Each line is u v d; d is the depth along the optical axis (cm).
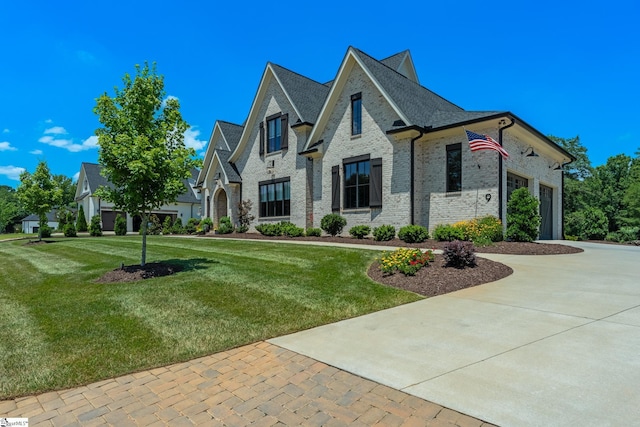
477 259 959
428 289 730
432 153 1623
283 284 778
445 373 355
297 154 2120
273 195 2298
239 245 1541
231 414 297
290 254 1207
